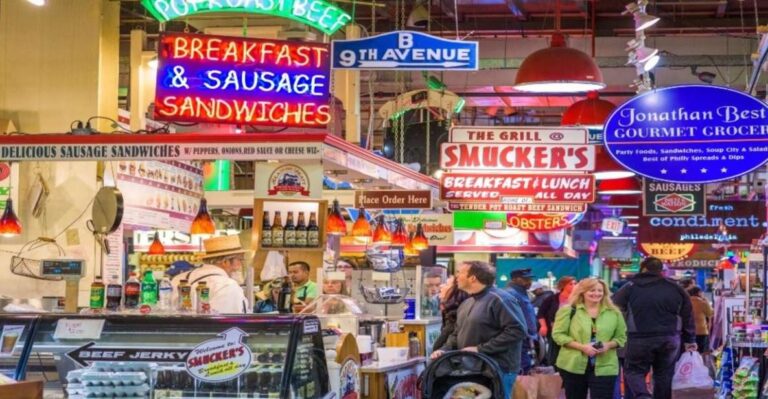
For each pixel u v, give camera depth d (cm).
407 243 1817
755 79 1470
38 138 1167
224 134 1147
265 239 1292
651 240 2586
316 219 1296
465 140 1587
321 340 787
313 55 1202
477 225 2059
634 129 1302
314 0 1283
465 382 934
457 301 1225
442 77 2252
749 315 1695
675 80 2366
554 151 1577
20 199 1398
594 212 3312
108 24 1459
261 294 1312
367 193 1641
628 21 2175
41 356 750
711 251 3375
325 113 1200
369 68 1180
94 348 744
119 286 977
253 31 1600
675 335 1336
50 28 1439
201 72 1202
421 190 1628
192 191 1627
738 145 1282
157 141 1155
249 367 727
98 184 1396
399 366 1070
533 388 1132
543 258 2552
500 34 2186
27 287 1386
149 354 737
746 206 2548
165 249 1764
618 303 1341
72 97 1429
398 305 1490
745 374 1341
